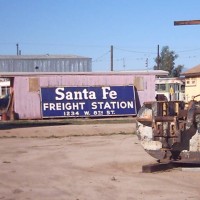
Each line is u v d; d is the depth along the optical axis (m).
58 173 10.90
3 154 14.39
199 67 42.94
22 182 9.84
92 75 32.47
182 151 11.01
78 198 8.33
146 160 12.69
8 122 28.89
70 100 31.83
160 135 10.91
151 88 33.38
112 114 32.22
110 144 16.81
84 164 12.23
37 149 15.66
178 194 8.55
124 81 32.97
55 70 58.75
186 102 11.44
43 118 31.44
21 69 58.56
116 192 8.77
